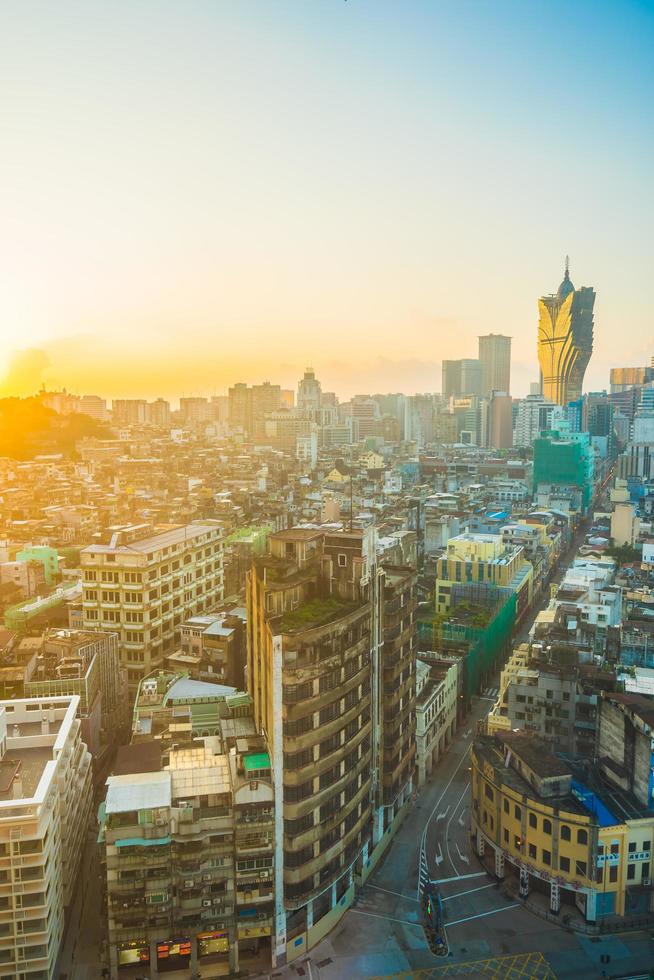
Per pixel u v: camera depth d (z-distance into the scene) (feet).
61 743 336.29
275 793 312.50
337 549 373.61
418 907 358.84
